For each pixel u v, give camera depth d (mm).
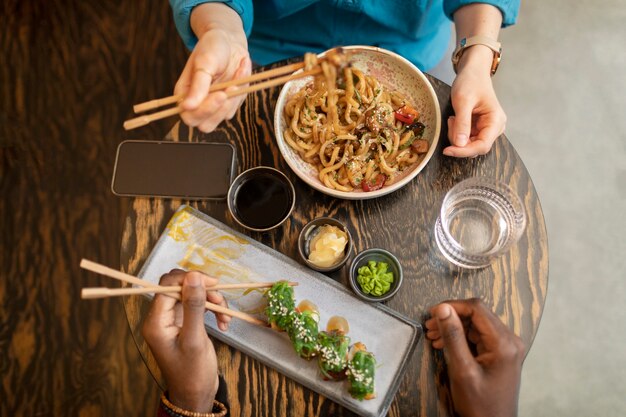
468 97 795
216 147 827
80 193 1232
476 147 792
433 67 1094
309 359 750
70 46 1325
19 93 1298
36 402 1125
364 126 825
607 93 1312
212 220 800
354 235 810
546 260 801
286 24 958
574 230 1237
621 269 1216
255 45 1003
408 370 761
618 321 1188
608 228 1238
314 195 821
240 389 756
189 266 791
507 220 817
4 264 1192
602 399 1145
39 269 1188
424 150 812
